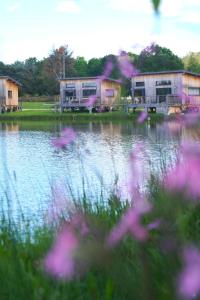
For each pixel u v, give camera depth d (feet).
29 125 145.18
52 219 12.18
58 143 9.37
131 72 6.89
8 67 311.27
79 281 7.19
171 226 5.81
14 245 9.21
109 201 13.51
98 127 122.42
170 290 4.66
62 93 185.68
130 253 7.89
